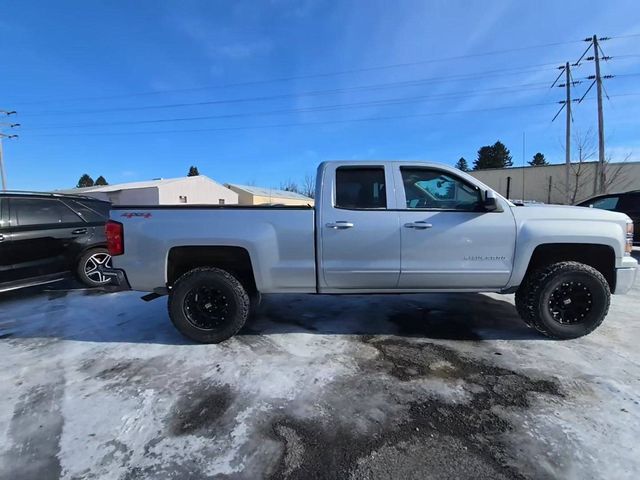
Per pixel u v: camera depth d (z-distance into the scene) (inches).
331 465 91.2
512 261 161.9
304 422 107.7
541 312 160.6
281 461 92.7
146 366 143.3
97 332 180.1
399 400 118.2
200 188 1611.7
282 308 211.3
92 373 138.3
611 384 125.6
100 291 260.1
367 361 145.1
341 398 119.6
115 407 116.3
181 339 169.6
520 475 87.2
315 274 161.9
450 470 89.0
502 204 163.2
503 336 168.9
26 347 163.0
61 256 246.5
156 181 1546.5
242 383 129.6
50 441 100.9
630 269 164.9
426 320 190.7
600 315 160.6
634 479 85.4
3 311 215.2
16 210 231.6
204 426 106.4
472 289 166.7
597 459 91.7
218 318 163.8
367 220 160.1
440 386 126.2
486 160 3043.8
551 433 101.4
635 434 100.4
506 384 126.9
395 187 163.3
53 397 122.3
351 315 199.3
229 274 162.4
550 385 125.7
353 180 164.4
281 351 154.9
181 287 160.2
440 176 165.8
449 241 160.4
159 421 109.0
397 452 95.2
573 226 161.0
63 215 252.2
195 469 90.4
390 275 161.6
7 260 223.5
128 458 94.2
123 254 161.3
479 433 102.1
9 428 106.7
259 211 161.2
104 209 278.5
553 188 1497.3
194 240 159.0
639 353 149.6
